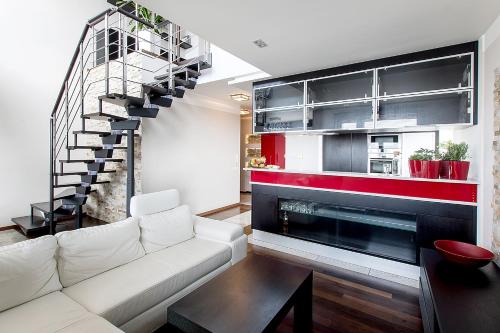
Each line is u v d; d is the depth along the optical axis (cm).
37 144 477
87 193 420
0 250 159
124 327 163
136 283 182
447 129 340
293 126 419
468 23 235
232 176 667
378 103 335
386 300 236
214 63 432
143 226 245
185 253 236
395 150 403
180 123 521
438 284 159
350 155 443
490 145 226
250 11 217
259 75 404
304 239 348
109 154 387
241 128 880
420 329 196
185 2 204
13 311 147
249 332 129
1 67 434
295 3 205
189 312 145
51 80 489
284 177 363
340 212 332
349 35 261
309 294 194
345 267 304
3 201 445
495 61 225
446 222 255
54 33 490
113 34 462
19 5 448
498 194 203
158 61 432
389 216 297
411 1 201
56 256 183
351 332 194
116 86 461
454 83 302
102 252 201
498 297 144
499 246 199
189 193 544
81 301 161
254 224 394
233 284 177
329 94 389
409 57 304
